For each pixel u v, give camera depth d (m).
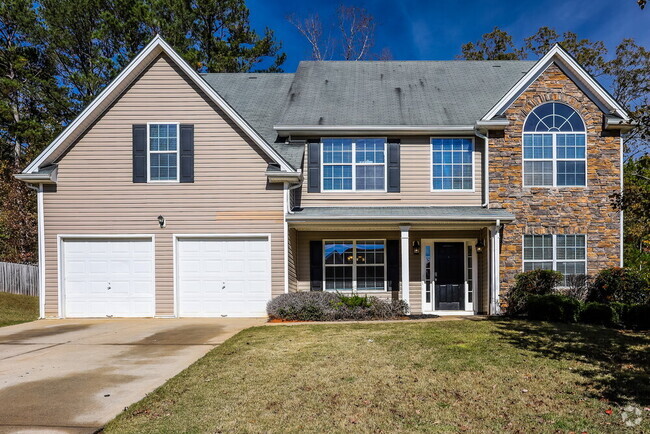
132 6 25.66
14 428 4.60
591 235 12.71
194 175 12.44
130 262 12.45
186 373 6.42
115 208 12.41
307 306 11.42
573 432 4.30
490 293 12.60
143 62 12.41
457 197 13.37
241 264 12.43
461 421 4.58
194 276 12.45
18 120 28.02
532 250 12.77
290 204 12.70
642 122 9.30
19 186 22.92
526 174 12.88
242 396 5.38
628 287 11.63
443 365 6.58
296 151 13.12
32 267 19.36
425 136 13.55
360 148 13.62
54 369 6.91
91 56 27.44
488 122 12.69
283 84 16.95
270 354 7.40
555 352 7.38
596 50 27.75
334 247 13.85
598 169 12.77
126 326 10.85
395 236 13.77
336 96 14.93
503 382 5.83
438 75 16.22
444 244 13.80
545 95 12.82
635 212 8.46
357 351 7.49
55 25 26.00
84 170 12.41
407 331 9.20
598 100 12.77
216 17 27.33
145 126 12.45
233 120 12.39
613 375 6.11
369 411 4.86
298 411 4.88
